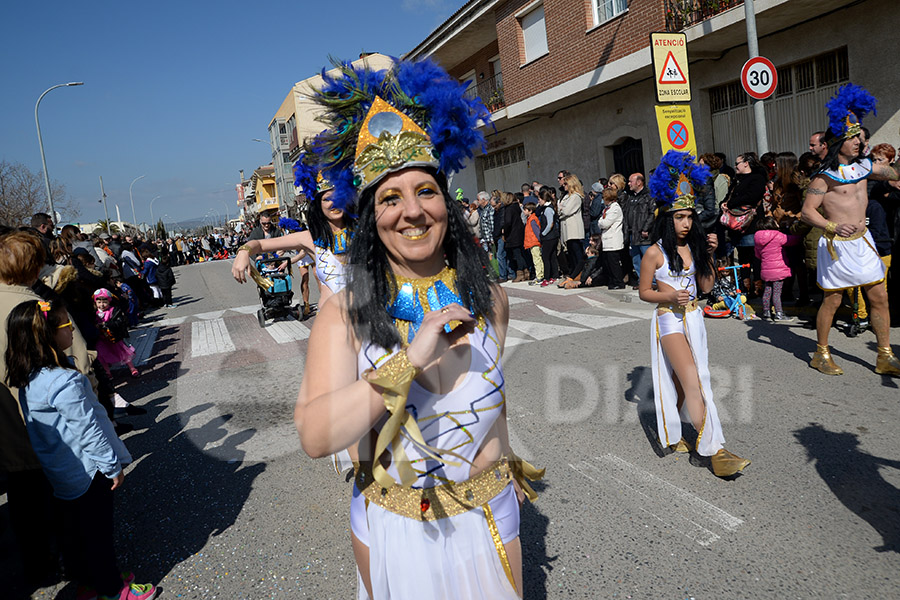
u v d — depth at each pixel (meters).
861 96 4.39
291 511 3.39
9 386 2.65
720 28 8.98
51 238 6.76
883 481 3.13
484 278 1.48
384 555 1.45
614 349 4.58
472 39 17.19
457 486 1.46
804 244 6.41
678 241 3.30
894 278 5.74
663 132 7.89
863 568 2.50
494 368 1.45
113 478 2.70
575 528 2.98
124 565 3.04
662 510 3.07
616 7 11.42
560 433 3.82
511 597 1.50
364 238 1.39
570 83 12.77
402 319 1.39
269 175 43.97
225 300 13.48
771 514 2.94
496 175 18.30
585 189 14.20
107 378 5.04
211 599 2.71
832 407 4.09
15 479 2.99
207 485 3.78
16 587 3.11
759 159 7.33
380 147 1.34
